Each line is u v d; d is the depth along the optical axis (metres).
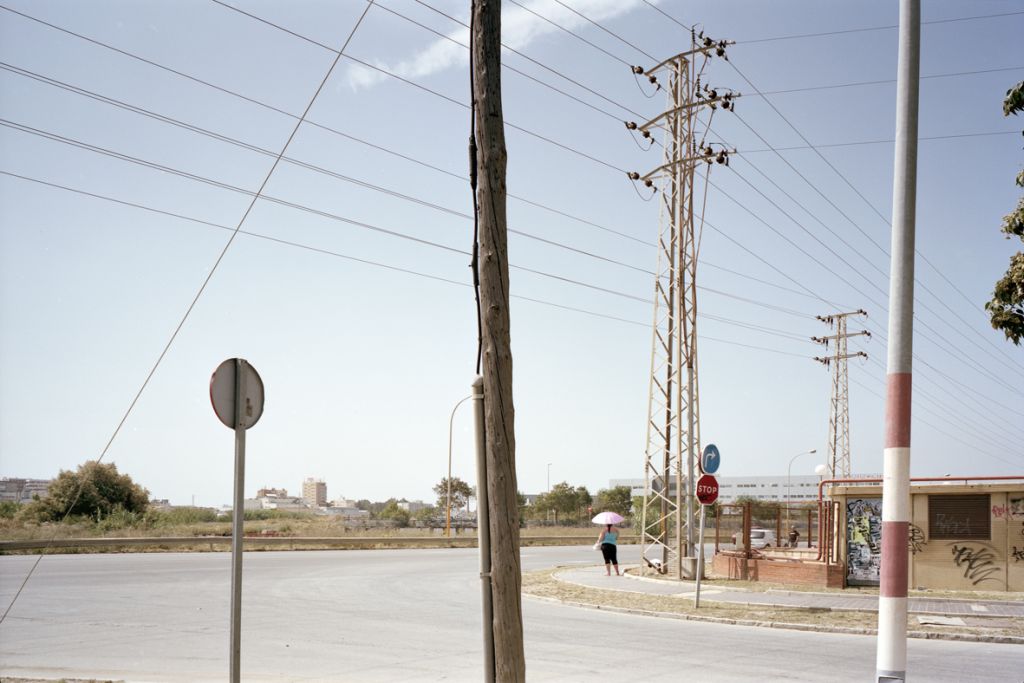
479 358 6.95
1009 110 14.58
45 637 13.54
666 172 26.62
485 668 6.54
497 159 6.90
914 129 6.95
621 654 12.65
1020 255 14.75
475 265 7.10
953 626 15.55
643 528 27.58
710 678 10.70
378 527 71.75
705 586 23.61
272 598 19.97
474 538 52.81
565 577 27.00
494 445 6.65
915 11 7.03
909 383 6.78
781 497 143.38
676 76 26.55
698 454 26.47
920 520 22.66
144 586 21.69
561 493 98.75
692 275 26.06
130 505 55.41
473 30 7.03
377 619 16.39
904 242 6.90
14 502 52.16
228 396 7.02
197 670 10.90
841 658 12.46
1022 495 21.64
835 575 23.00
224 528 52.97
